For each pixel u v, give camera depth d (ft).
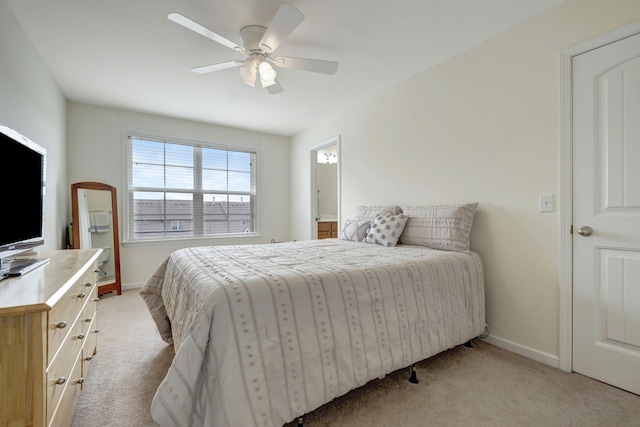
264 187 15.51
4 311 2.60
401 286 5.17
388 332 4.84
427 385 5.24
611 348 5.22
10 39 5.85
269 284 3.99
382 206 9.74
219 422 3.30
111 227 11.40
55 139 9.13
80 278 4.31
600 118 5.35
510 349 6.60
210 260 5.72
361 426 4.23
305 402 3.87
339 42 7.14
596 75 5.38
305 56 7.79
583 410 4.57
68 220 10.72
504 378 5.47
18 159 4.48
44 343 2.88
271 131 15.15
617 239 5.16
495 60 6.92
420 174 8.81
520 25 6.45
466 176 7.57
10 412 2.69
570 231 5.71
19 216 4.51
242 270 4.69
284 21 5.32
